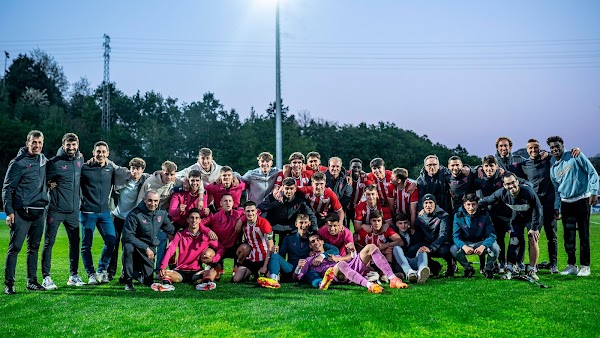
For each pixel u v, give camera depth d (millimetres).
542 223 7082
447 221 7438
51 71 75750
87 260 6902
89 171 6879
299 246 7410
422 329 4508
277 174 8414
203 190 7523
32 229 6387
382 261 6820
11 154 43750
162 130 55750
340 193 8219
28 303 5656
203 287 6453
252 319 4871
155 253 7004
